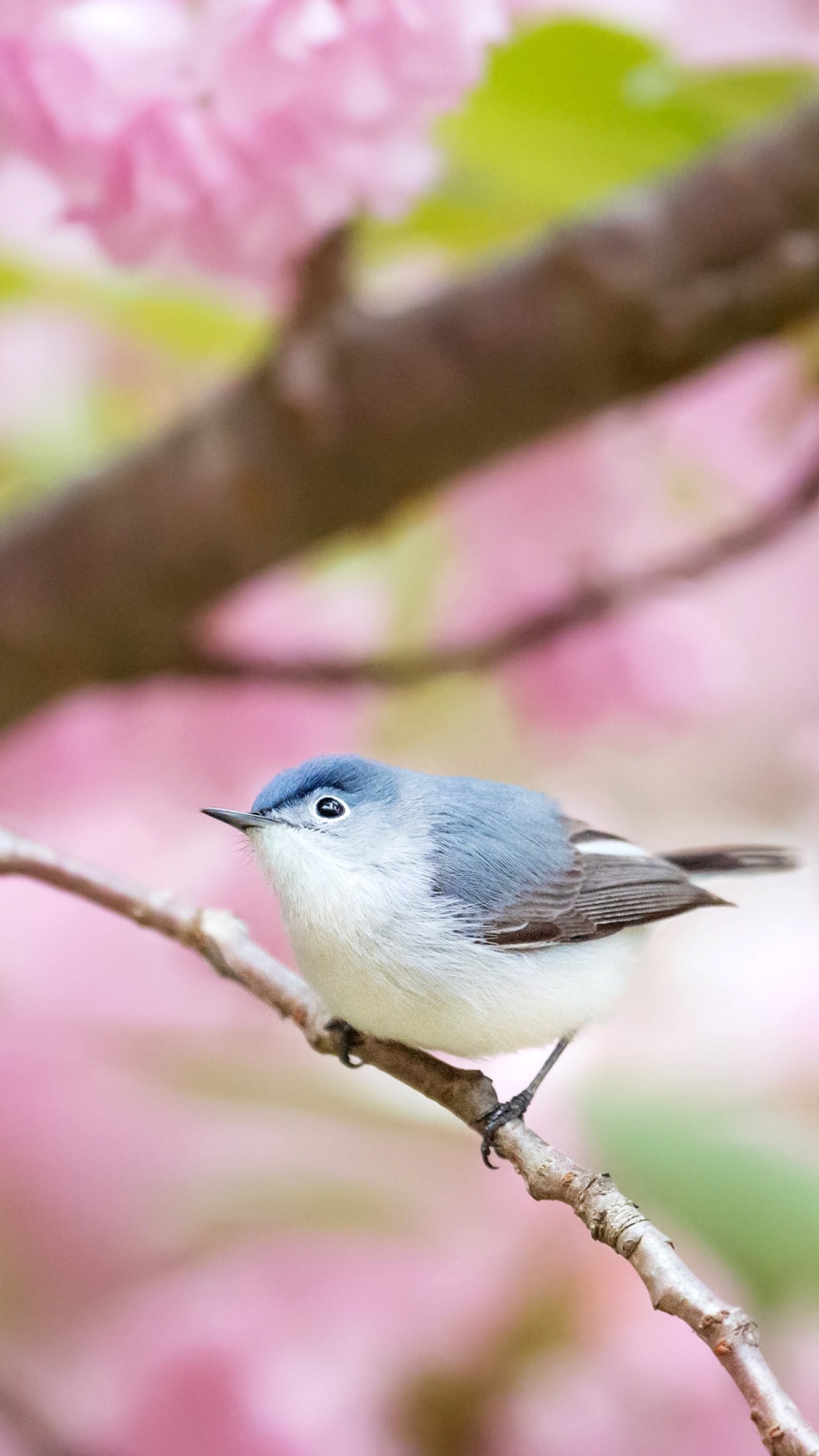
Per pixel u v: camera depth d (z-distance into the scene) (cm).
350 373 340
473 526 349
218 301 344
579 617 344
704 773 359
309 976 335
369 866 335
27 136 333
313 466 341
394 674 344
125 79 333
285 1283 342
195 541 341
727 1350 326
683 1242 338
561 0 337
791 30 338
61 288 343
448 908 335
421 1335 341
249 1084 343
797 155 339
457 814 336
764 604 356
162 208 334
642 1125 337
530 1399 341
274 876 335
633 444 348
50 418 348
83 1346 344
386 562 349
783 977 344
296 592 349
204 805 350
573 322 340
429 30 332
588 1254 341
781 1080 342
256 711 349
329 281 339
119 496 341
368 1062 333
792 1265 336
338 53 332
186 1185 346
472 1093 332
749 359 346
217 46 332
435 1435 341
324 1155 343
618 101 339
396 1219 343
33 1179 346
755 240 340
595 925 336
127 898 333
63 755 349
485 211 343
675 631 349
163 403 349
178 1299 343
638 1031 344
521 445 341
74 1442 341
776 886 349
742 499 349
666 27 338
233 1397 341
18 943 347
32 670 343
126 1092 347
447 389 340
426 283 346
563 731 350
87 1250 346
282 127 333
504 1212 342
